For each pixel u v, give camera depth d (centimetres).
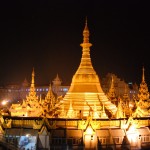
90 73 8362
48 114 7962
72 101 8062
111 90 10312
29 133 7094
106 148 7050
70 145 6950
